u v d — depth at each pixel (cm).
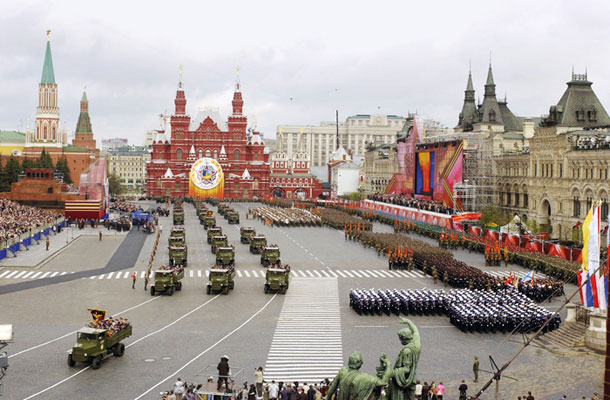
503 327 6225
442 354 5544
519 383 4809
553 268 9094
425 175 17000
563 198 13038
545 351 5666
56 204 15775
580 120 14650
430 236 13938
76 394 4462
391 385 2097
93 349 4997
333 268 9956
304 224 16450
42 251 11150
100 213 15475
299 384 4688
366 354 5506
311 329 6338
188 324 6450
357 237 13375
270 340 5925
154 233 14375
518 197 15400
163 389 4594
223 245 11275
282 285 7950
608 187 11469
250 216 19038
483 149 15625
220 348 5641
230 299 7656
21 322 6397
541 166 14038
